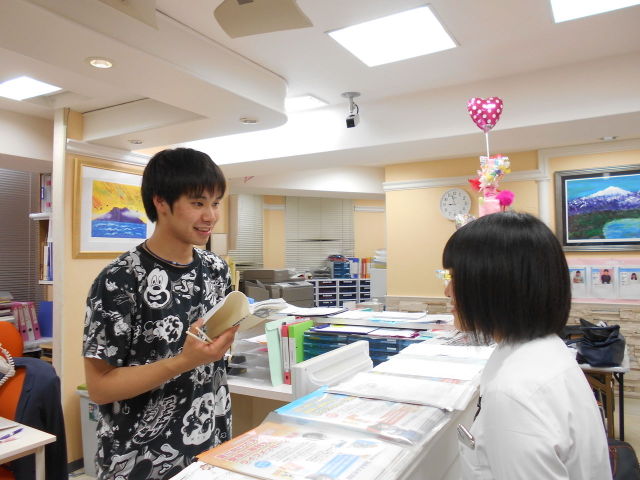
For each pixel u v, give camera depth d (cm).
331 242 715
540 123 277
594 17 214
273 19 139
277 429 89
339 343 201
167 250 112
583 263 428
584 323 357
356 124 321
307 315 231
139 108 288
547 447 68
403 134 318
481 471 80
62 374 293
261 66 259
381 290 564
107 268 104
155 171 106
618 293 415
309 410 98
